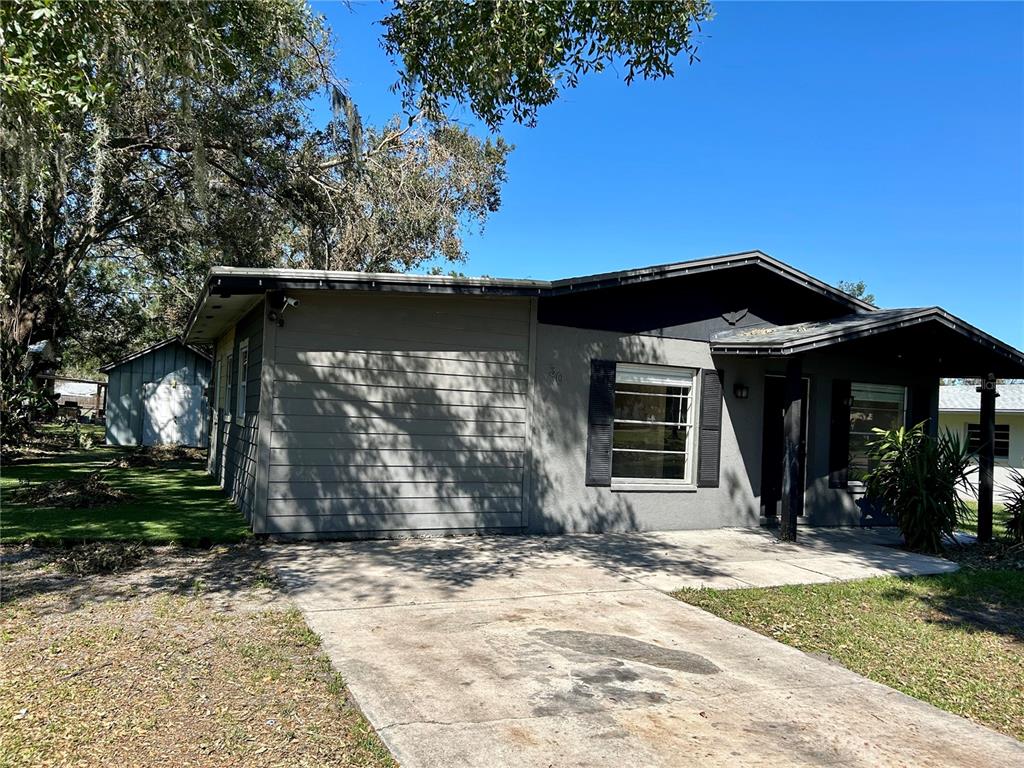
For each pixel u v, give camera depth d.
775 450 11.29
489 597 6.38
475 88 7.50
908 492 9.77
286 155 15.51
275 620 5.41
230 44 9.66
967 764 3.67
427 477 8.87
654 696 4.34
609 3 7.06
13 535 7.66
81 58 6.53
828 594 7.04
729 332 10.70
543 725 3.87
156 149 15.30
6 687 4.00
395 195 16.16
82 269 22.06
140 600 5.77
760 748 3.73
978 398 22.20
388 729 3.72
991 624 6.30
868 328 9.50
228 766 3.26
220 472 13.29
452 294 8.53
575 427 9.72
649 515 10.16
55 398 23.19
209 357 22.36
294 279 7.71
